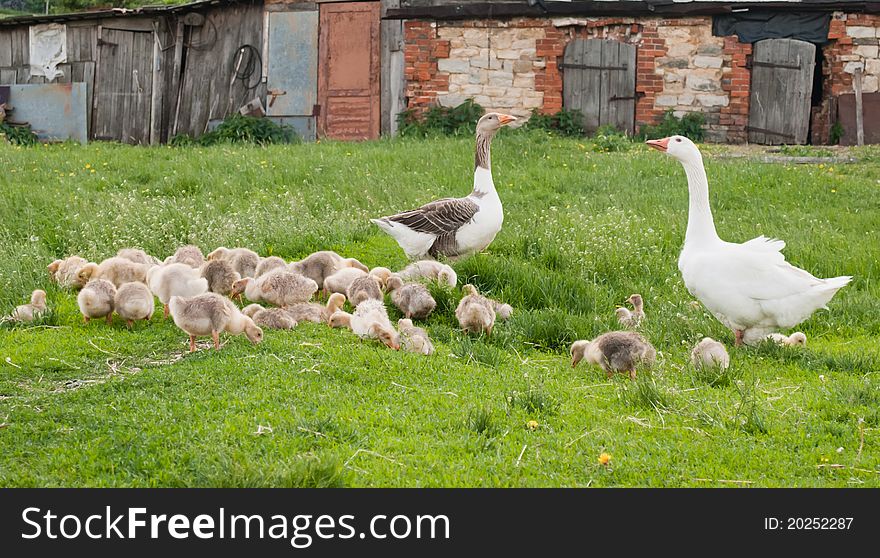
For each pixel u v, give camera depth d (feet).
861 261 44.01
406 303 33.81
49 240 44.98
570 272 40.73
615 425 23.86
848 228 51.49
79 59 96.12
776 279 30.78
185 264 33.68
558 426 23.66
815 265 43.39
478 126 39.99
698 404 25.38
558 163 68.69
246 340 29.43
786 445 22.95
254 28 93.71
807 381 28.32
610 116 88.58
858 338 34.78
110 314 31.96
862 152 76.18
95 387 25.23
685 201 55.57
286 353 28.07
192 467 20.52
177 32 94.68
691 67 87.40
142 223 45.93
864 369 29.81
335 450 21.42
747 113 87.25
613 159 70.54
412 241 39.50
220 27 94.38
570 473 21.15
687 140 33.24
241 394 24.54
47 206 49.83
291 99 93.45
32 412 23.31
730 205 56.49
